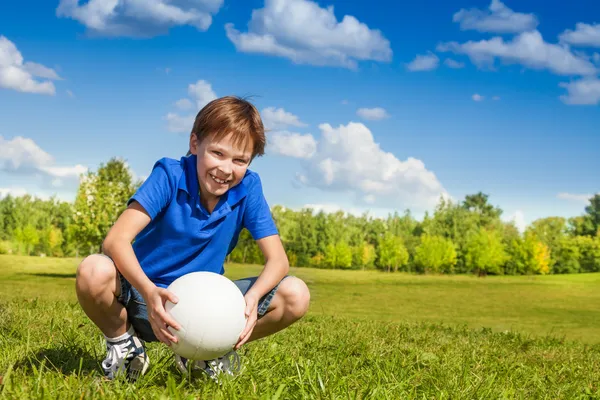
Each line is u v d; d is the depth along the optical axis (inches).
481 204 3326.8
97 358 131.3
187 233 112.0
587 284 1898.4
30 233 3068.4
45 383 101.9
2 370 115.4
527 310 1074.1
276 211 3036.4
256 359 143.5
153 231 113.4
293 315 120.8
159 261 114.3
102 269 105.7
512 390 138.2
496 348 256.8
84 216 1437.0
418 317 738.8
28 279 1286.9
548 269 2513.5
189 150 114.9
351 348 191.5
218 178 108.0
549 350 270.1
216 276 106.3
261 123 110.6
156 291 101.6
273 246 120.8
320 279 1897.1
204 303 100.7
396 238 2800.2
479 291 1600.6
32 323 206.1
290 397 108.7
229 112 106.2
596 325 755.4
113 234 106.4
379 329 302.2
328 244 2871.6
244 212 120.5
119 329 112.3
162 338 102.9
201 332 100.0
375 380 132.3
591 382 176.7
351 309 869.2
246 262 2573.8
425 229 2955.2
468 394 130.2
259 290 113.6
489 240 2460.6
